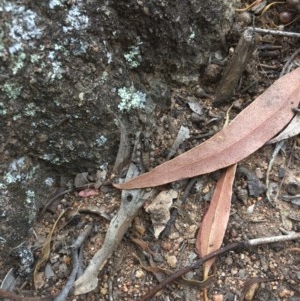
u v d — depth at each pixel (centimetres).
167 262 20
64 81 19
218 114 22
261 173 21
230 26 22
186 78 22
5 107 18
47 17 18
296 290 19
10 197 20
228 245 20
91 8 19
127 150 21
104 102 20
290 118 21
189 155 21
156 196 20
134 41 20
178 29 21
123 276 20
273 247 20
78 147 20
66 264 20
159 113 22
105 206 20
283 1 24
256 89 22
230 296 19
